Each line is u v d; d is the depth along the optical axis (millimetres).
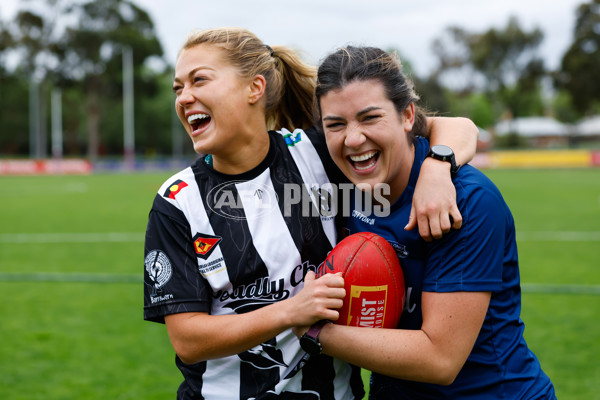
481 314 1687
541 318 4922
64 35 46375
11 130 52781
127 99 44312
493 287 1691
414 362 1648
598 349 4141
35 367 3951
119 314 5234
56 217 12984
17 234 10352
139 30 48531
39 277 6746
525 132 54094
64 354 4203
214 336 1712
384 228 1929
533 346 4223
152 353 4238
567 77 46000
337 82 1717
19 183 26797
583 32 44906
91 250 8625
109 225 11562
